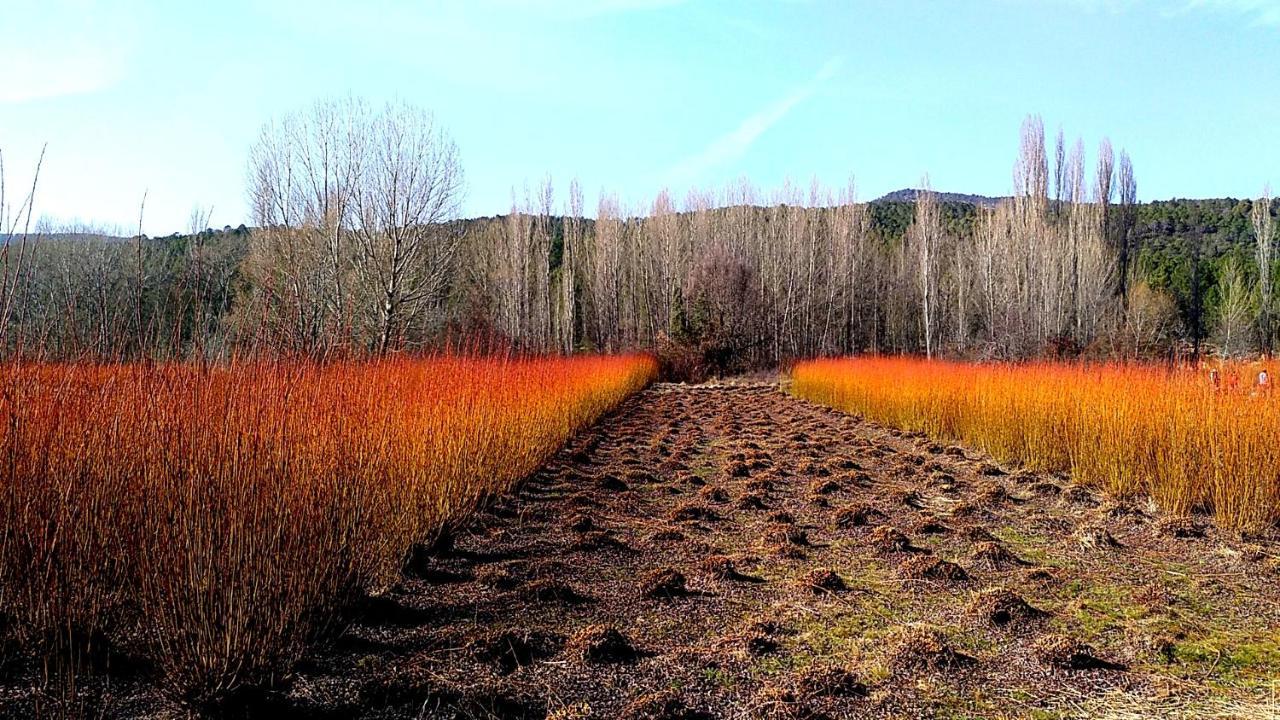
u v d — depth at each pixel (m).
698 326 37.25
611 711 3.24
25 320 3.61
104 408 3.47
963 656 3.83
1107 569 5.49
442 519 5.77
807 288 42.69
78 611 3.37
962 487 8.70
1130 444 7.87
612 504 7.53
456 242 22.27
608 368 19.69
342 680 3.51
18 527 3.29
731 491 8.32
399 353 7.01
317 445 3.92
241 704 3.15
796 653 3.89
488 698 3.33
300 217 16.72
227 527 3.23
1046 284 33.75
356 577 4.26
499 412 7.48
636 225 48.16
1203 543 6.19
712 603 4.69
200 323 3.70
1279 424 6.65
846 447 11.88
